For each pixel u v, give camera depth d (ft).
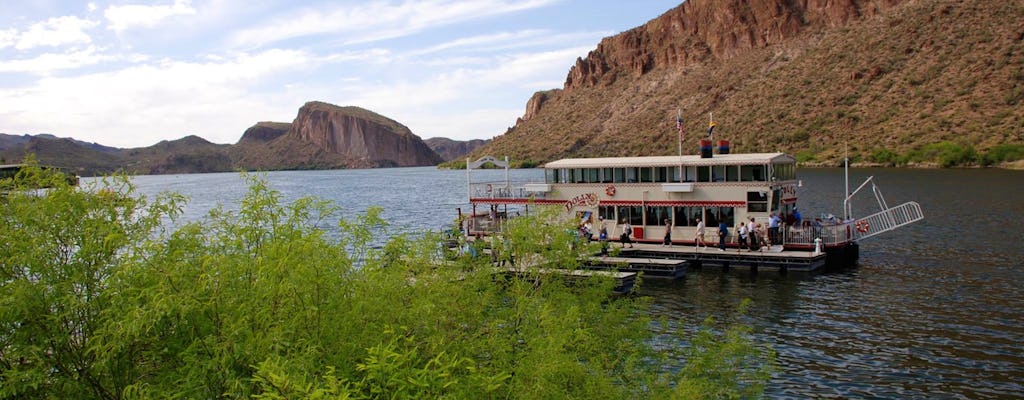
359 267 48.32
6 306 35.42
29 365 37.29
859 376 75.41
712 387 50.78
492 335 47.62
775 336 90.63
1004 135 481.05
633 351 55.67
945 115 542.57
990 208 225.56
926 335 88.63
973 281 117.60
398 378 33.53
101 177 43.55
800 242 132.98
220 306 38.14
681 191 138.00
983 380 73.00
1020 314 96.17
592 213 148.15
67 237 40.09
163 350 38.01
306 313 38.29
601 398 41.86
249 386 36.47
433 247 54.70
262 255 41.73
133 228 42.50
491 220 159.74
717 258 131.23
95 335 36.45
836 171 474.90
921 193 291.99
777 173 138.21
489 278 58.70
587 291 64.23
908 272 126.93
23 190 40.86
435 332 43.42
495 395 37.55
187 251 42.75
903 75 629.92
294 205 47.85
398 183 652.89
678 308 105.70
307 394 30.14
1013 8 639.35
